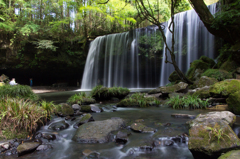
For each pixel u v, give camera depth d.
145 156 2.73
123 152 2.89
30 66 23.53
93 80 24.36
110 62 23.77
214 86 5.78
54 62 23.86
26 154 2.98
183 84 8.79
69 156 2.87
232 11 9.03
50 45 20.95
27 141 3.48
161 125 4.16
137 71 22.97
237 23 9.21
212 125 2.76
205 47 15.77
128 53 22.41
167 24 19.08
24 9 22.16
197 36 16.23
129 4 21.72
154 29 20.17
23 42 20.61
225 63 10.27
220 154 2.23
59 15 25.36
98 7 21.50
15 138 3.45
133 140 3.28
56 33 23.22
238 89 4.75
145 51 21.27
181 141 3.17
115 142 3.34
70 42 24.14
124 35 22.47
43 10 24.80
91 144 3.30
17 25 20.94
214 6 14.30
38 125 4.23
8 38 20.67
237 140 2.33
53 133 3.83
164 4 21.92
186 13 17.09
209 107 6.05
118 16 22.41
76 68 26.69
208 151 2.30
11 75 27.55
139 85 23.69
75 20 24.80
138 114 5.79
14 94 8.02
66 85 29.34
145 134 3.60
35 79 31.45
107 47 23.69
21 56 21.73
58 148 3.21
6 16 20.75
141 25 25.02
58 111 5.46
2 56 20.89
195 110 5.88
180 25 17.64
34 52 22.06
